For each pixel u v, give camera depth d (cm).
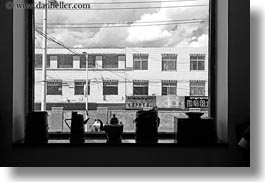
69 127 176
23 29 181
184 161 160
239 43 163
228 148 160
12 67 161
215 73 186
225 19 168
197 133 162
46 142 167
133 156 160
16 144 159
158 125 177
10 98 160
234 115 162
